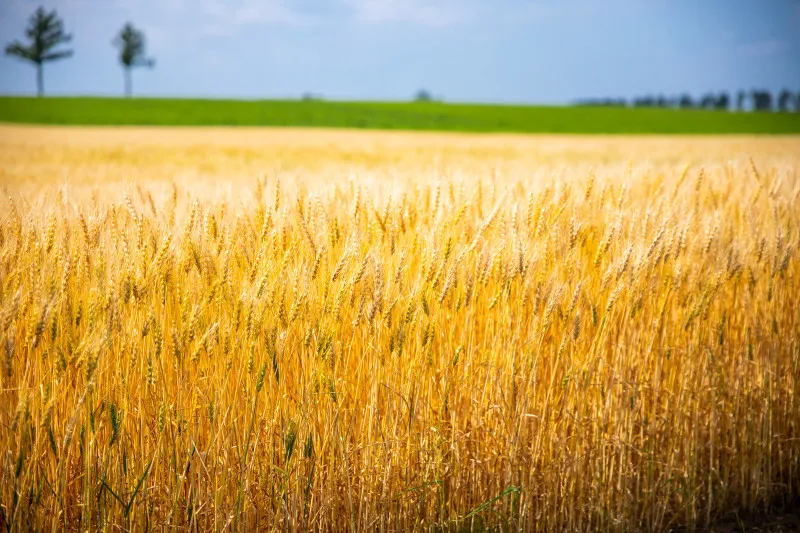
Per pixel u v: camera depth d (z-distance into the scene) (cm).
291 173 554
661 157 2386
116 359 283
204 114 5794
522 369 337
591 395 367
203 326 294
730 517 412
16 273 275
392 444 326
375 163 1775
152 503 294
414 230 373
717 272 378
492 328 350
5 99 6831
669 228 373
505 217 362
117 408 287
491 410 346
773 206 431
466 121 5841
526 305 351
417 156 2219
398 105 7575
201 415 299
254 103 7150
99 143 2750
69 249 295
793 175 520
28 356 267
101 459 288
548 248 356
